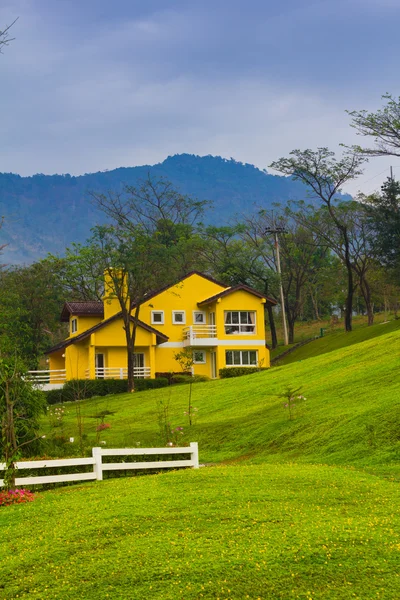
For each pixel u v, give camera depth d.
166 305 60.53
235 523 13.42
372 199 71.06
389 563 11.11
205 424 32.38
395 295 81.62
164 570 11.36
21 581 11.52
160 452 21.20
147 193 82.56
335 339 67.00
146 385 54.19
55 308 68.50
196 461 21.84
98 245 55.66
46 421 39.56
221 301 60.16
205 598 10.48
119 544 12.69
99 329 56.22
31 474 21.34
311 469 19.19
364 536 12.20
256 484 16.92
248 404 35.56
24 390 24.80
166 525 13.57
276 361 67.94
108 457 22.91
